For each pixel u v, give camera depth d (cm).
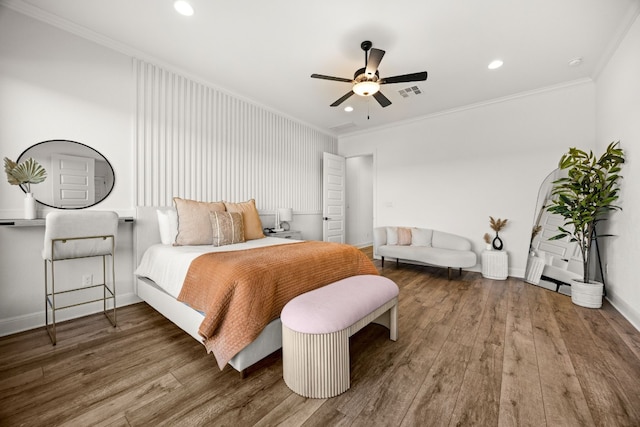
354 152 532
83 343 183
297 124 461
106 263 246
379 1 195
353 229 651
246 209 318
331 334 129
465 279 350
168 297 204
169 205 288
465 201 400
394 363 160
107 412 120
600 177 241
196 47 255
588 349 173
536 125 343
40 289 213
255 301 146
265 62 280
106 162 246
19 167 196
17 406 124
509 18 212
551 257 312
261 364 160
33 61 209
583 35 231
